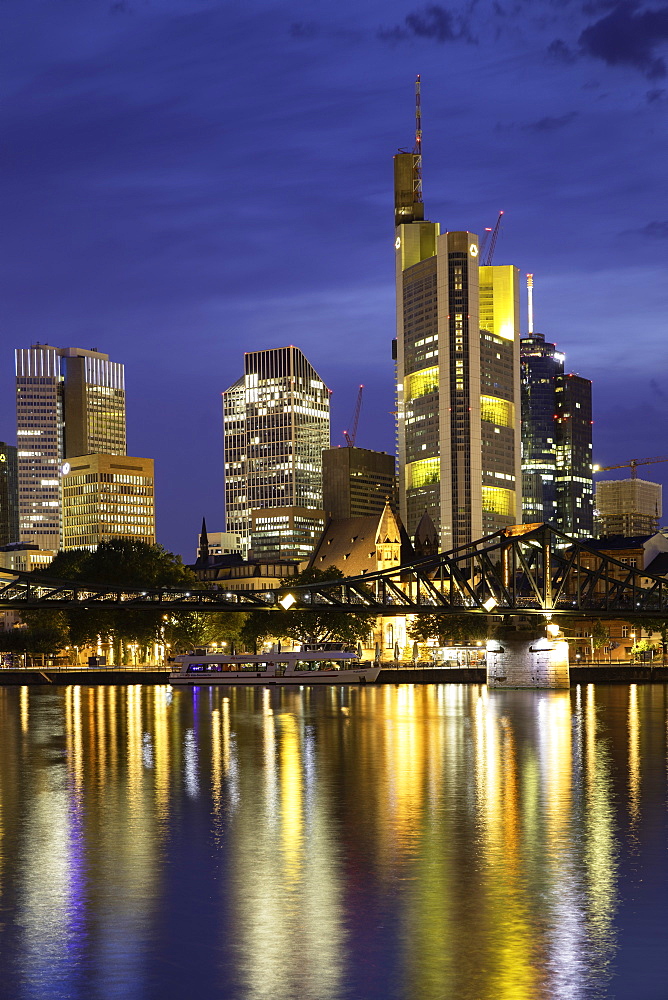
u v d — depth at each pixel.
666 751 92.38
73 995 33.00
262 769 81.38
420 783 73.12
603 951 36.38
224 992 33.12
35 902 42.44
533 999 32.41
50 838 54.44
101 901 42.47
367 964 35.25
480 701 165.50
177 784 73.38
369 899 42.53
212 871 47.16
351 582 159.88
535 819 58.91
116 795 68.44
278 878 45.84
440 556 169.38
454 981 33.78
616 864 48.09
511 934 38.16
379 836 54.38
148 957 36.06
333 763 84.94
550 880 45.28
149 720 132.50
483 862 48.53
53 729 119.38
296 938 37.81
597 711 141.00
